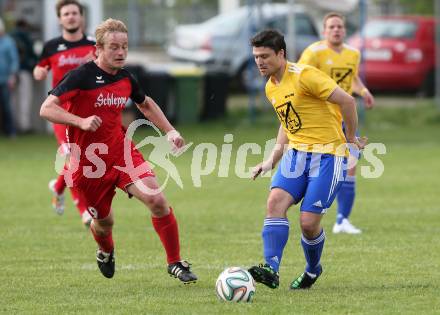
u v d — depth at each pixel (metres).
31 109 85.19
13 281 30.44
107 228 29.80
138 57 116.44
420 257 34.16
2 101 80.56
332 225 42.41
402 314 25.16
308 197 27.98
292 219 44.22
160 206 28.75
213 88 91.31
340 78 40.53
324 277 30.83
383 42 103.38
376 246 36.59
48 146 75.62
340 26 40.12
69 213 46.41
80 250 36.38
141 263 33.81
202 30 107.56
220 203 49.25
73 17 41.66
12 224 42.84
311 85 27.83
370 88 104.94
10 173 61.00
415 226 41.44
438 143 76.62
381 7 131.25
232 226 41.97
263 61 28.02
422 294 27.83
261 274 26.83
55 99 27.73
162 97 88.00
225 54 105.69
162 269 32.62
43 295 28.27
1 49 79.25
